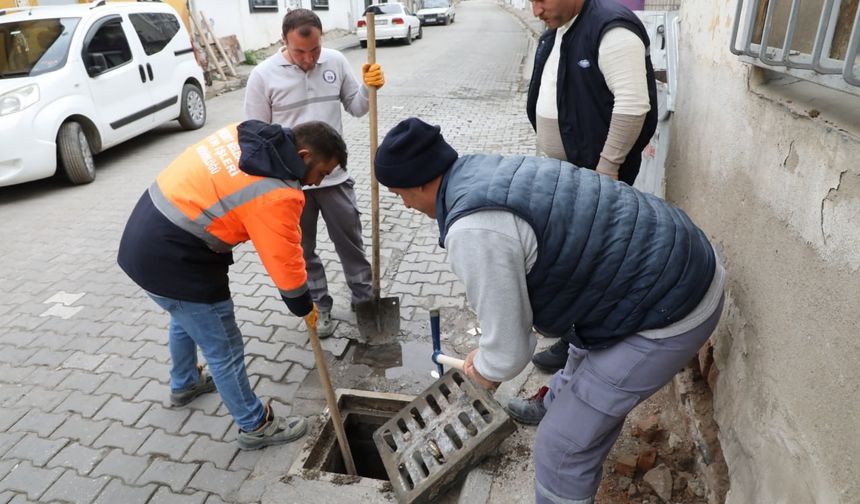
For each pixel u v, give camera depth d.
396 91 10.67
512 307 1.46
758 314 1.70
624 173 2.52
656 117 2.42
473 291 1.48
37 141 5.57
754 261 1.75
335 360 3.14
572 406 1.69
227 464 2.46
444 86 11.14
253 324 3.47
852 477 1.16
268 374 3.03
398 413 2.47
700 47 2.57
